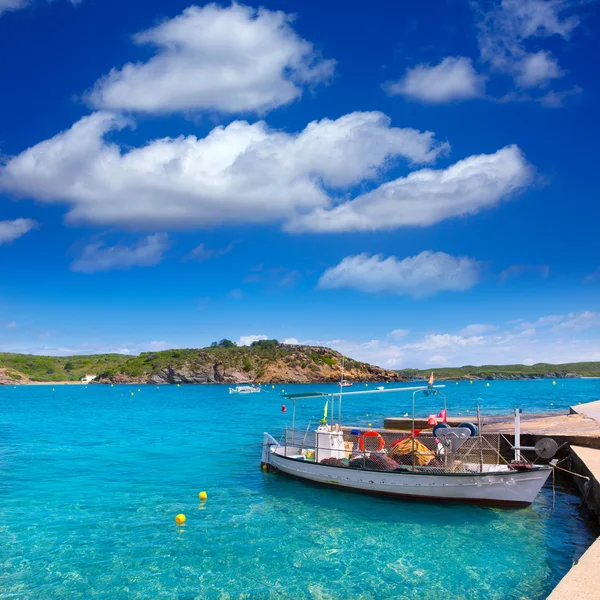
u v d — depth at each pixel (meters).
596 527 16.59
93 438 40.88
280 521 17.28
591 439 24.38
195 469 26.33
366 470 20.03
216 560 13.96
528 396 96.19
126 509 18.88
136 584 12.52
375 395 111.50
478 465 19.47
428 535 15.88
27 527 16.81
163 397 117.38
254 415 62.09
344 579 12.74
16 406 89.88
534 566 13.50
